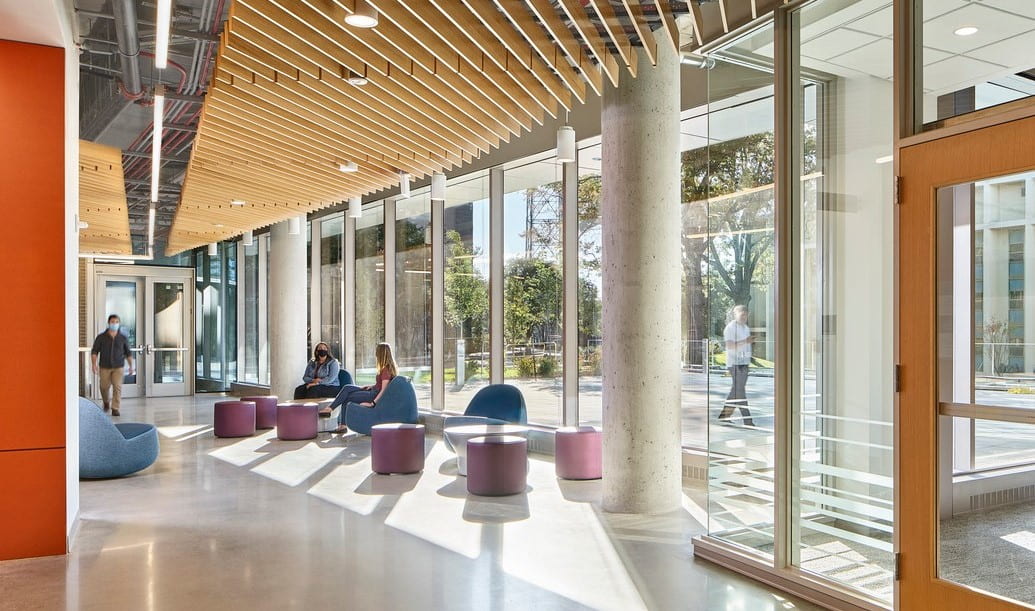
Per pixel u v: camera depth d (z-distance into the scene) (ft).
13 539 18.78
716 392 18.99
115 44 26.27
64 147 19.47
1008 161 12.48
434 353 39.68
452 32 18.10
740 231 18.37
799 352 16.66
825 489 15.96
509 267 34.83
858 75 15.38
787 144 17.02
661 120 22.56
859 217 15.38
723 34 18.63
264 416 41.98
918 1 14.10
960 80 13.37
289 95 22.20
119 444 28.07
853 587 15.29
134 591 16.25
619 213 22.72
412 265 42.52
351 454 33.50
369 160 29.37
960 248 13.23
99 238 51.98
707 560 18.21
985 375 12.83
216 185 34.06
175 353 65.62
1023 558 12.25
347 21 16.42
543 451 32.48
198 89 29.55
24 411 18.99
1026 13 12.40
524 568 17.57
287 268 50.57
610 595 15.84
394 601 15.47
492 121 25.80
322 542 19.80
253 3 16.49
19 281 19.03
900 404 14.10
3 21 17.89
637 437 22.62
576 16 17.40
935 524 13.44
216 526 21.50
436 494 25.38
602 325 23.32
